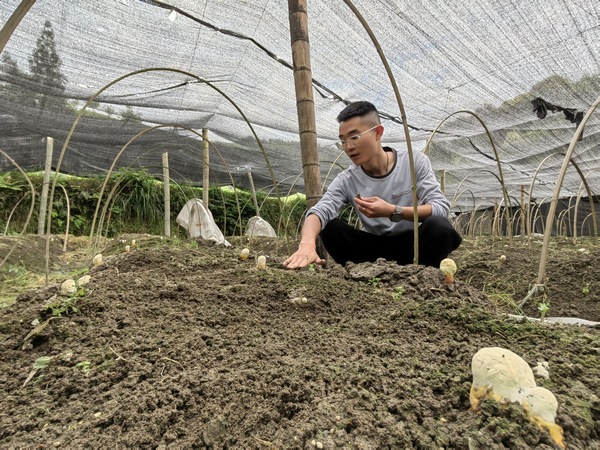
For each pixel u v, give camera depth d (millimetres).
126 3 3543
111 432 888
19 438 881
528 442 794
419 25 3738
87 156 7848
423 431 854
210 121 6746
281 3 3605
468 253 4570
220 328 1511
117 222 9242
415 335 1409
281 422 918
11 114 5562
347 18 3738
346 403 951
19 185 8164
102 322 1504
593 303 2824
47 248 2299
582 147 7520
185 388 1030
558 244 5691
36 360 1251
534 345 1279
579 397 945
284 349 1304
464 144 7402
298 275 2229
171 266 2619
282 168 9805
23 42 3920
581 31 3662
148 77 4781
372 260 3336
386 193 2926
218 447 843
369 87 4953
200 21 3832
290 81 5039
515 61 4219
